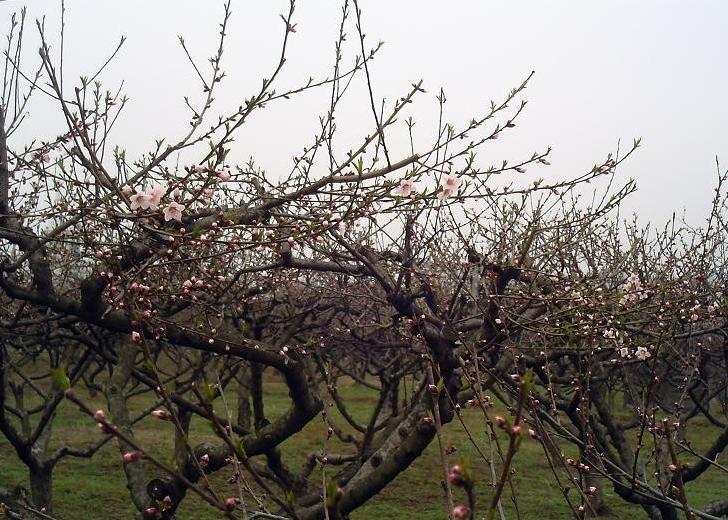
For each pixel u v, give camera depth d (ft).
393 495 32.94
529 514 29.12
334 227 11.15
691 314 15.70
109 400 16.87
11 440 19.95
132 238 12.53
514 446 4.29
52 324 22.68
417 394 16.96
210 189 12.17
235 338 14.28
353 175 12.15
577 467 9.39
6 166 13.65
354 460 19.86
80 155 11.34
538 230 12.52
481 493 31.22
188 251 13.91
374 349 22.62
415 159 12.05
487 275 14.93
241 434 21.35
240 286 18.16
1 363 17.90
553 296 12.52
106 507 29.58
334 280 22.59
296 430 16.08
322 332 20.44
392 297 12.33
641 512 29.43
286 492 5.28
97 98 13.65
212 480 32.58
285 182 14.23
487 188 13.58
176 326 12.87
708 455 16.03
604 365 18.66
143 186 13.99
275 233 12.26
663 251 24.56
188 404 18.04
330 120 13.28
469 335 15.16
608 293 13.50
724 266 23.65
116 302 11.59
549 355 15.39
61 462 35.99
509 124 12.25
